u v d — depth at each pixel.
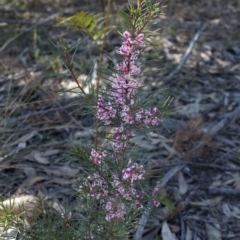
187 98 3.86
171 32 4.77
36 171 3.02
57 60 4.07
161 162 3.03
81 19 2.61
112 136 1.91
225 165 3.16
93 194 1.91
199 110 3.71
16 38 4.52
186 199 2.81
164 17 5.09
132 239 2.46
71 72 1.98
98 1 5.29
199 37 4.74
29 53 4.35
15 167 2.98
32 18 4.99
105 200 1.95
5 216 2.03
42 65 4.11
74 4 5.30
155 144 3.27
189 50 4.35
